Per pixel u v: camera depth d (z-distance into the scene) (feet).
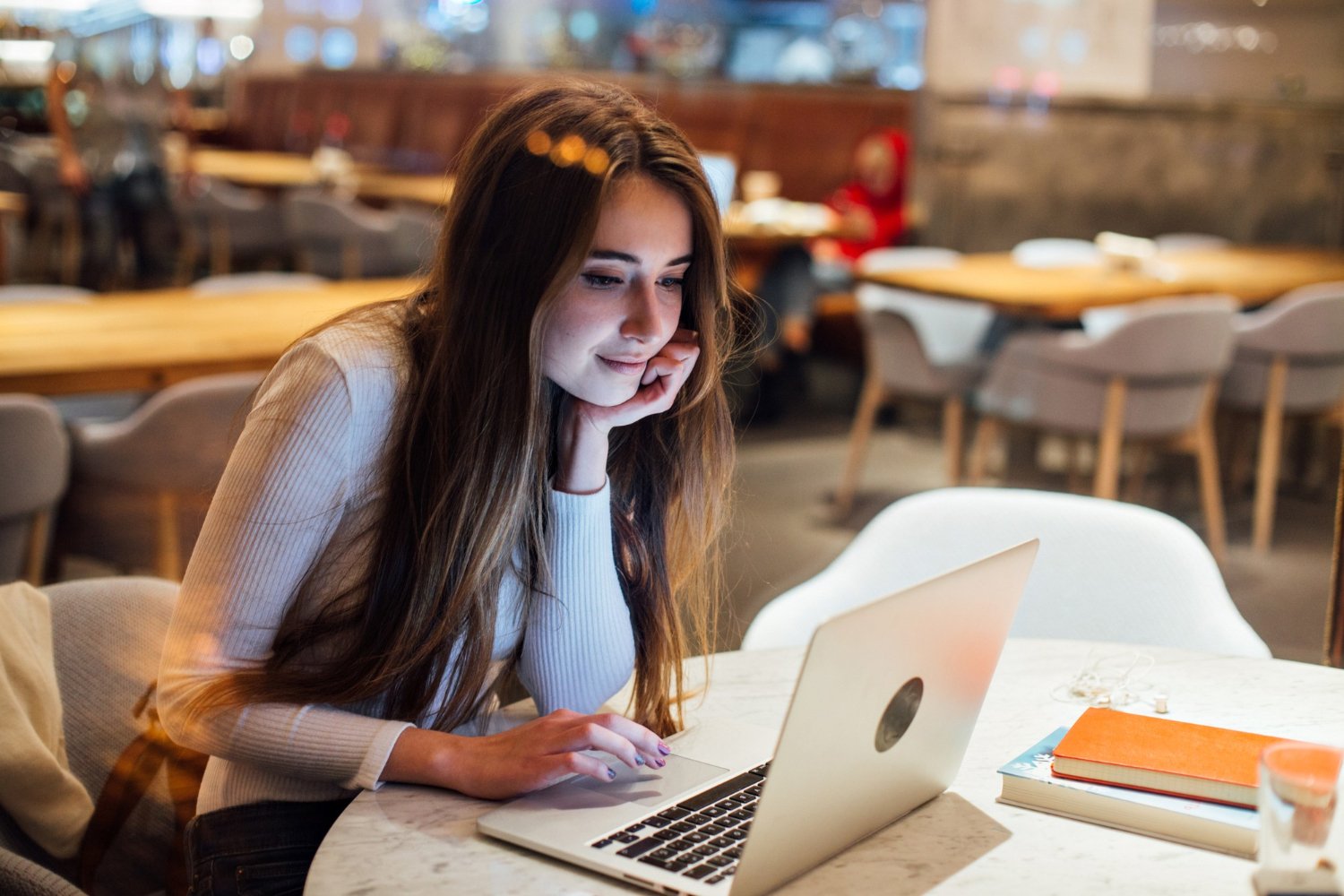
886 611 3.27
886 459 18.86
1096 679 5.01
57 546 10.34
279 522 4.25
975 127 23.25
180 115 26.86
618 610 4.86
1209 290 15.29
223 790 4.56
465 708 4.58
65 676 5.27
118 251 27.96
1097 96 21.98
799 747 3.21
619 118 4.23
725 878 3.48
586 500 4.67
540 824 3.82
